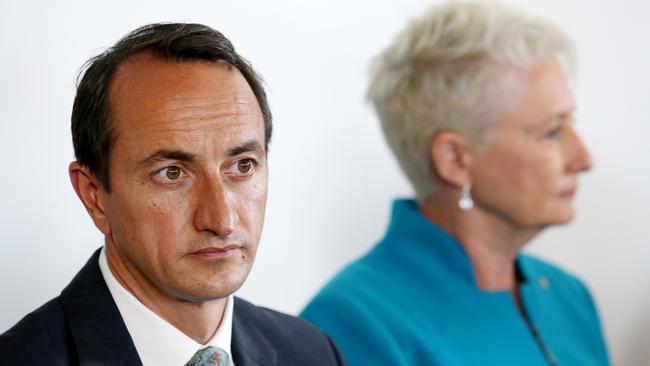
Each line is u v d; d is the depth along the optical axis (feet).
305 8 19.72
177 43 8.59
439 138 15.25
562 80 15.14
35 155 16.51
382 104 15.93
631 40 24.06
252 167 8.79
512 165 15.01
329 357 10.70
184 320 9.15
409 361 14.43
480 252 15.58
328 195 20.29
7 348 8.58
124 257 9.03
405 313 14.85
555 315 16.58
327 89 20.13
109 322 9.02
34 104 16.47
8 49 16.19
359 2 20.39
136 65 8.59
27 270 16.46
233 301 10.27
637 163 24.18
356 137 20.58
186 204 8.52
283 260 19.77
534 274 16.79
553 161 15.01
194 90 8.49
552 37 15.21
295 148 19.75
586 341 16.90
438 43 15.15
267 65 19.25
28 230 16.46
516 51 14.87
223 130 8.50
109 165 8.63
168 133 8.38
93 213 9.11
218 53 8.71
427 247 15.52
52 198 16.72
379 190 20.99
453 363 14.51
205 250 8.51
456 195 15.44
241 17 18.85
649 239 24.35
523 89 14.88
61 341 8.89
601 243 24.17
